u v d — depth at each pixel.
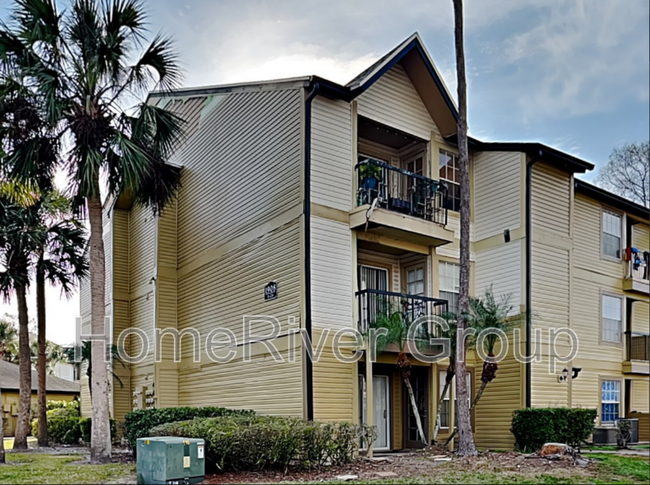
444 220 14.16
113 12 11.33
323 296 11.58
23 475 8.89
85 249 16.97
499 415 14.02
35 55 10.80
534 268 14.25
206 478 8.56
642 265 18.44
